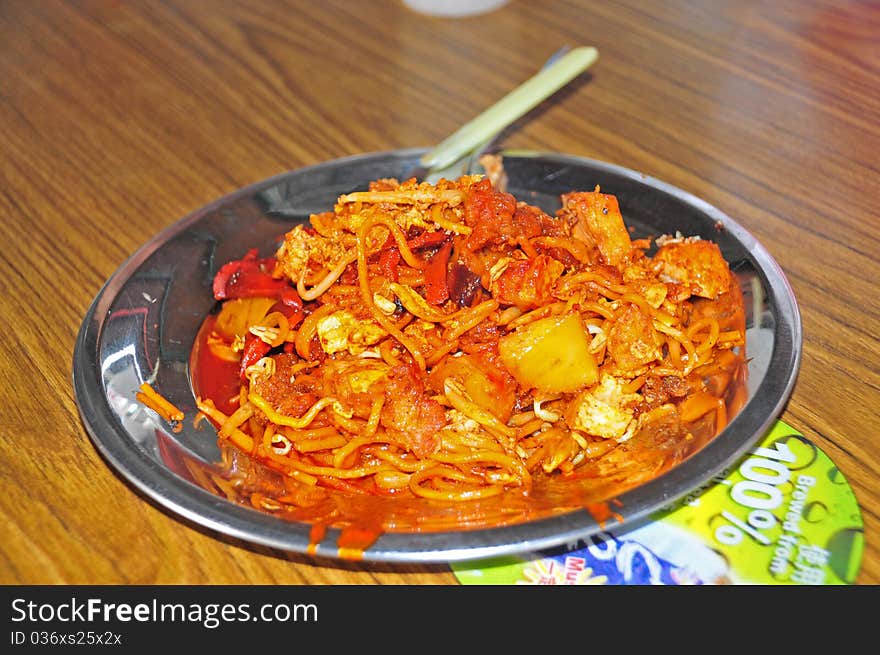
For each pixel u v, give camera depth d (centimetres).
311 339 36
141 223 44
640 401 33
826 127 48
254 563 28
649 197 39
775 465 30
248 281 38
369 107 51
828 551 27
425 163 41
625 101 50
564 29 57
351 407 34
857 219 41
